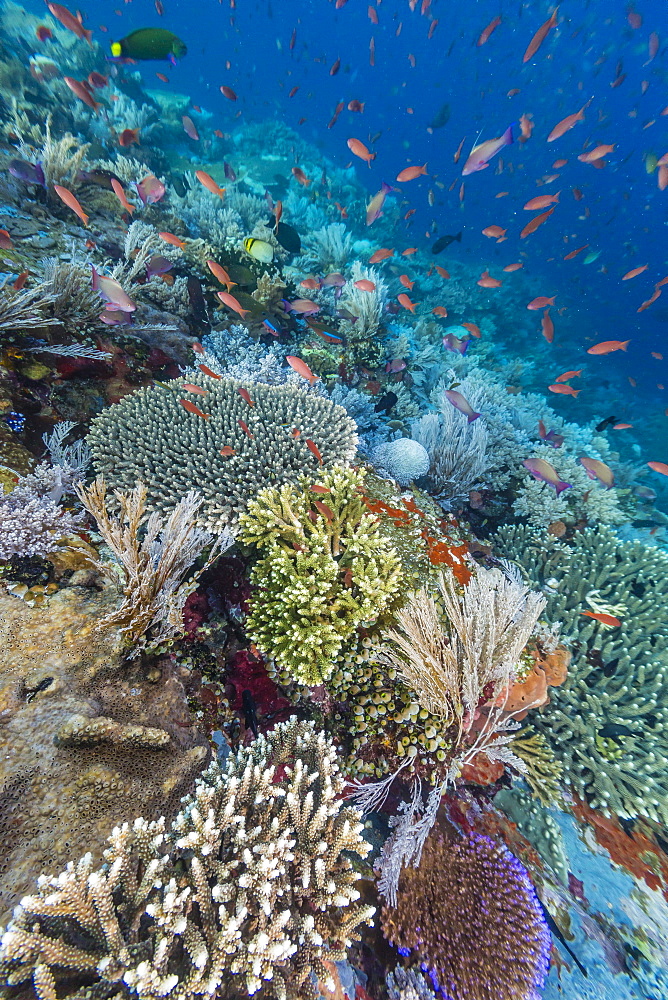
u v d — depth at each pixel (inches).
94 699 19.6
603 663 34.2
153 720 20.2
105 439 29.7
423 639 23.5
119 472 28.9
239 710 24.2
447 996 18.7
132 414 31.5
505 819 24.6
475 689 23.0
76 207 36.1
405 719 23.4
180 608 21.4
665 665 32.9
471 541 38.7
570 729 30.0
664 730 29.9
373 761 23.6
